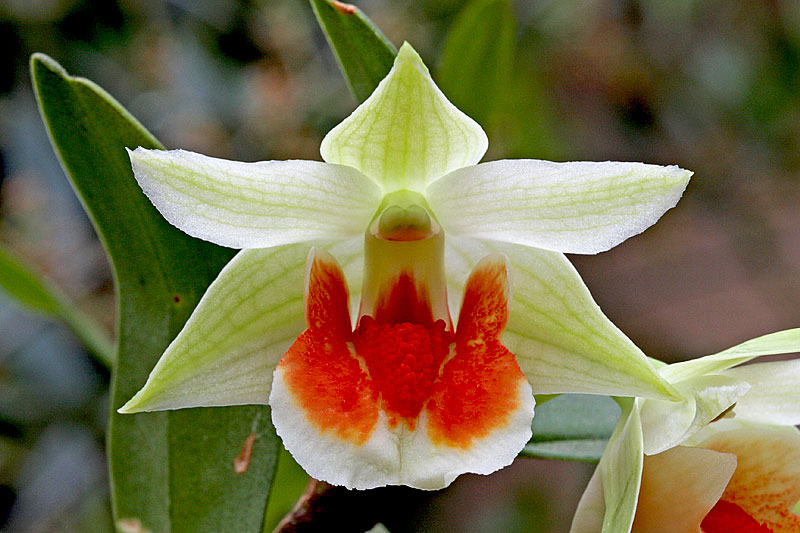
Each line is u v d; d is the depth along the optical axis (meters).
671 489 0.26
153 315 0.27
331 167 0.25
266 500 0.27
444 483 0.25
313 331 0.26
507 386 0.25
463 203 0.26
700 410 0.25
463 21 0.30
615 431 0.26
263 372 0.26
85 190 0.27
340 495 0.26
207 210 0.25
